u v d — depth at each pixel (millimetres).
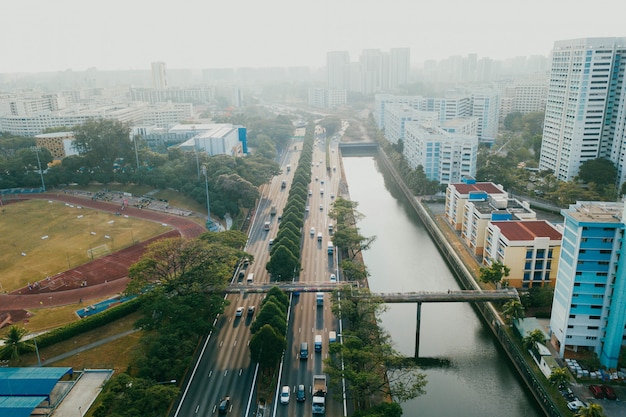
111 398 144125
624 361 163875
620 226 157250
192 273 198375
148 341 170250
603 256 162000
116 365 172250
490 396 171750
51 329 194125
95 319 193750
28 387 150375
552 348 179875
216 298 191875
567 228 170375
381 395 158500
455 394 172750
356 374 145875
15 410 140500
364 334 173125
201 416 149375
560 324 175625
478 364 189250
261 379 164875
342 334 178500
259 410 151000
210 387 162375
